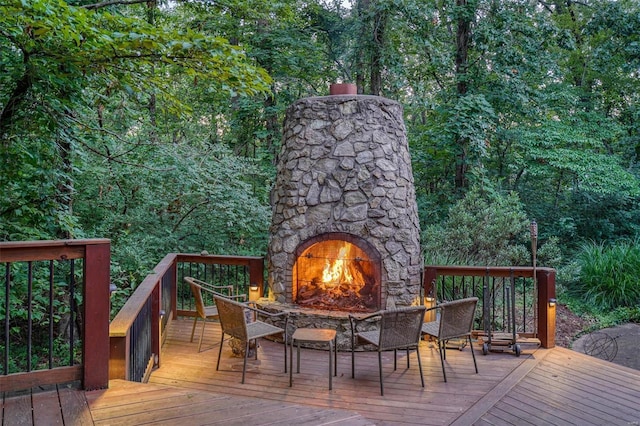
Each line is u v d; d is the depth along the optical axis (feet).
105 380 10.18
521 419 11.87
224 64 13.52
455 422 11.60
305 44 35.45
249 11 25.09
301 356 17.01
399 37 37.55
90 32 11.92
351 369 15.61
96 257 9.98
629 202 39.88
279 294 19.22
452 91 37.93
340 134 18.60
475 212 31.60
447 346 18.02
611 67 40.42
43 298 17.10
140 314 13.08
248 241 30.89
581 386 14.11
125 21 12.50
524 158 40.42
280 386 13.98
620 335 24.76
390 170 18.43
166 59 13.50
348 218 18.11
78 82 14.48
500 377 14.76
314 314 17.89
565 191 44.50
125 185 25.53
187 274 30.60
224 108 39.47
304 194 18.69
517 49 34.99
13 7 11.21
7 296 9.12
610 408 12.60
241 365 15.61
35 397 9.55
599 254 32.19
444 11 36.91
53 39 12.80
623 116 43.98
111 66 13.98
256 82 14.32
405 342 14.03
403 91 42.73
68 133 15.84
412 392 13.56
